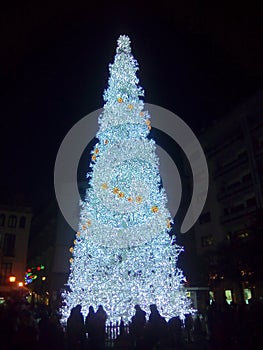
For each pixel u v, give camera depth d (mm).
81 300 14711
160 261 14969
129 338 12625
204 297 33125
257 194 36750
